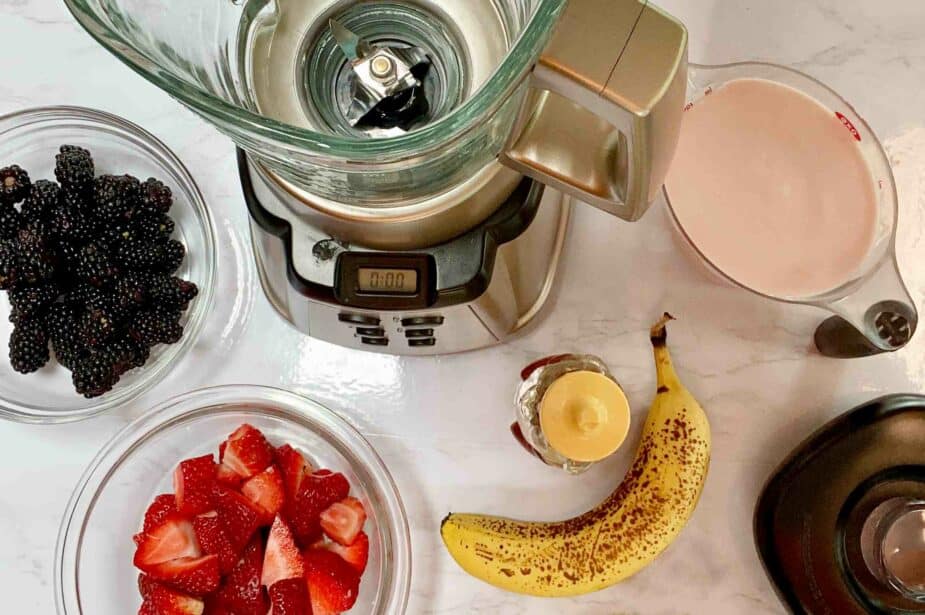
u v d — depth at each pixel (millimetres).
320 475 770
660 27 432
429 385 779
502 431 772
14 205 749
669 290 781
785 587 700
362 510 758
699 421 708
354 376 783
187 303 766
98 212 735
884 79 795
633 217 536
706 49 800
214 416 792
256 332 789
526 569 699
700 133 724
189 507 749
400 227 566
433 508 767
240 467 752
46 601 763
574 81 430
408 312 597
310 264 597
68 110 792
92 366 724
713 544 758
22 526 769
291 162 507
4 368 785
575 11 435
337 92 576
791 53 798
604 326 781
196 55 526
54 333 739
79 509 761
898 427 674
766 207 714
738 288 776
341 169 491
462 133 461
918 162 787
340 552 756
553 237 706
